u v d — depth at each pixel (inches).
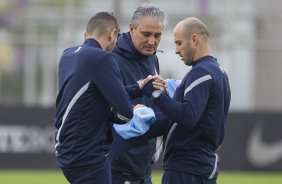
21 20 2325.3
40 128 1957.4
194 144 768.9
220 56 2234.3
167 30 2301.9
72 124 758.5
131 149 851.4
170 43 2246.6
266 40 2289.6
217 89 759.1
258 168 1989.4
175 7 2571.4
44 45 2252.7
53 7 2448.3
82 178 765.9
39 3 2551.7
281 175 1973.4
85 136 759.1
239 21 2301.9
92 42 777.6
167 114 745.0
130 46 858.8
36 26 2316.7
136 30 844.6
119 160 852.6
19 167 1958.7
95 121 762.8
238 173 1982.0
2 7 2529.5
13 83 2480.3
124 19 2244.1
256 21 2305.6
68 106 759.7
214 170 776.9
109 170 777.6
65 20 2263.8
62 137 767.1
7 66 2468.0
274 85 2313.0
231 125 1983.3
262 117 1989.4
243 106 2313.0
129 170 863.7
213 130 767.7
